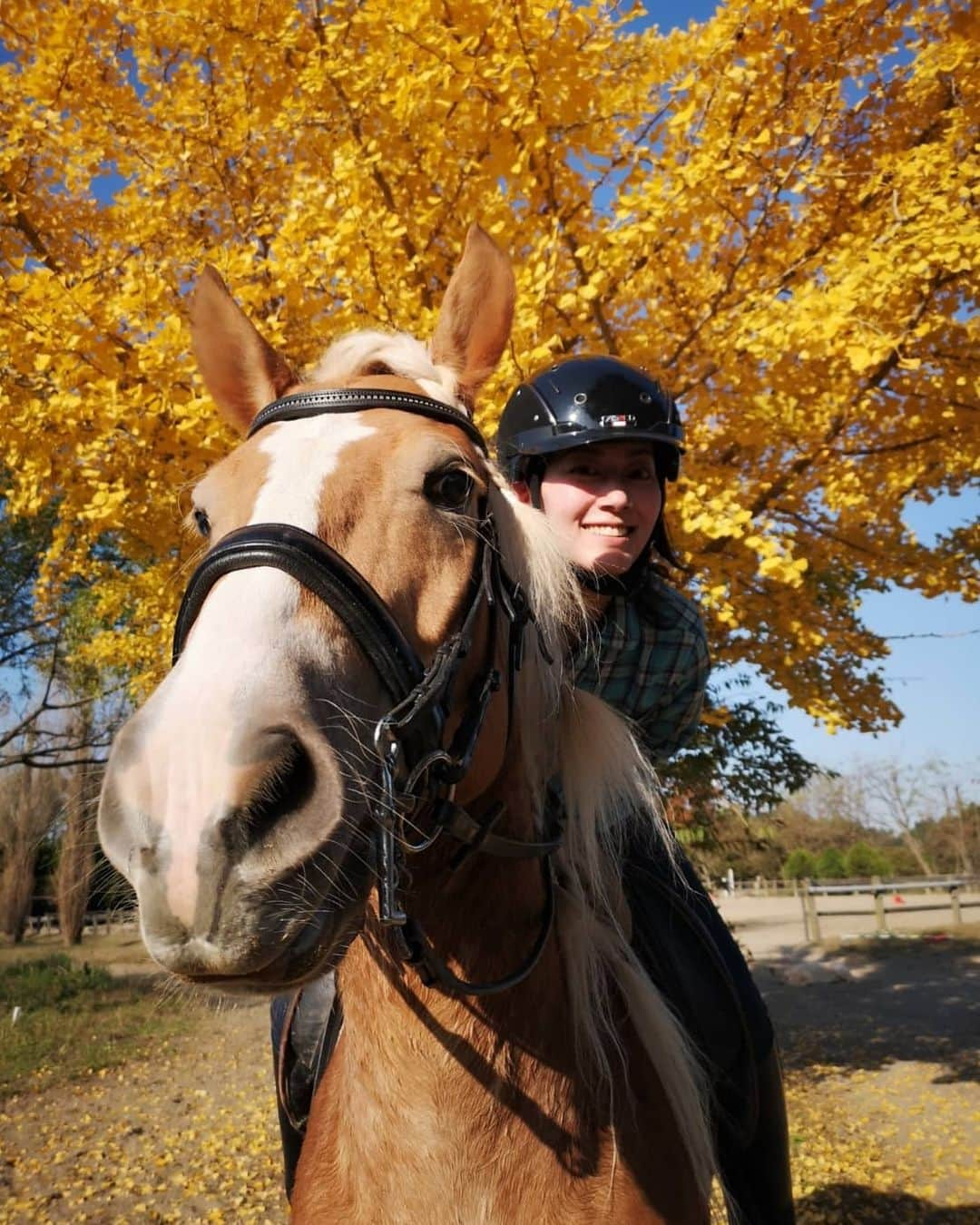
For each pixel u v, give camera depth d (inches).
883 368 182.4
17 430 164.6
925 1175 205.0
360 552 50.3
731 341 162.2
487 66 160.6
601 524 77.9
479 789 56.6
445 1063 54.2
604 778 65.2
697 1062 68.3
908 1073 299.3
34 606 390.6
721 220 181.8
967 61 177.3
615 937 64.5
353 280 160.6
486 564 56.1
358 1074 56.4
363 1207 54.6
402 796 47.7
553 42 158.9
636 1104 59.7
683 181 153.6
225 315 69.2
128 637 238.1
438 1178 53.4
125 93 201.3
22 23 207.2
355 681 46.3
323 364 64.7
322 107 179.8
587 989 59.2
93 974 557.9
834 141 201.9
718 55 165.8
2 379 170.1
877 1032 371.2
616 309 195.2
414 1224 53.1
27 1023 425.7
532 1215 53.1
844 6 174.1
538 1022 56.8
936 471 211.0
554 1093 55.4
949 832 1453.0
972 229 145.5
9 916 803.4
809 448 184.2
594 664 80.0
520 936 57.8
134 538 205.2
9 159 194.2
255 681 41.7
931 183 162.2
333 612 46.6
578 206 169.3
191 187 206.4
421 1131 53.8
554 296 161.3
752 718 286.0
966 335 179.0
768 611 193.6
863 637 211.5
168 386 154.6
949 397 185.3
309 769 41.8
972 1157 215.0
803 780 302.7
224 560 47.1
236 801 38.3
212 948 37.2
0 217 205.0
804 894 715.4
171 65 221.5
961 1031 367.6
